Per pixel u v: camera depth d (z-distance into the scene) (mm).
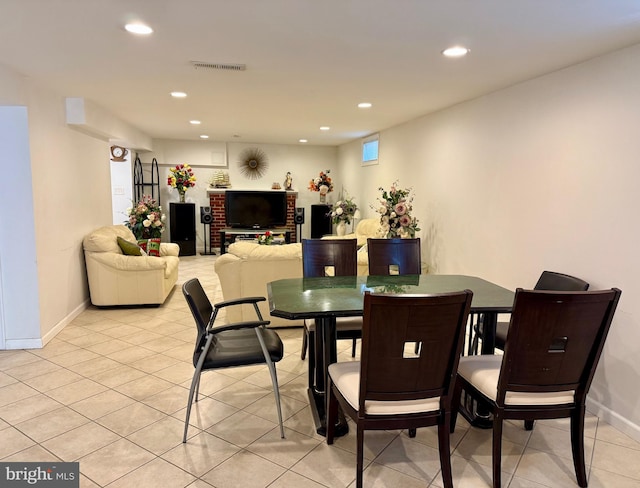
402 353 1798
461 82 3453
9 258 3529
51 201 3887
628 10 2031
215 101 4375
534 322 1812
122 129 5770
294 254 3969
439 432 1954
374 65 3018
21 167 3480
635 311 2449
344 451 2275
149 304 4879
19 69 3199
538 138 3240
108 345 3732
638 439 2402
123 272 4688
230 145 8727
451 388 1891
